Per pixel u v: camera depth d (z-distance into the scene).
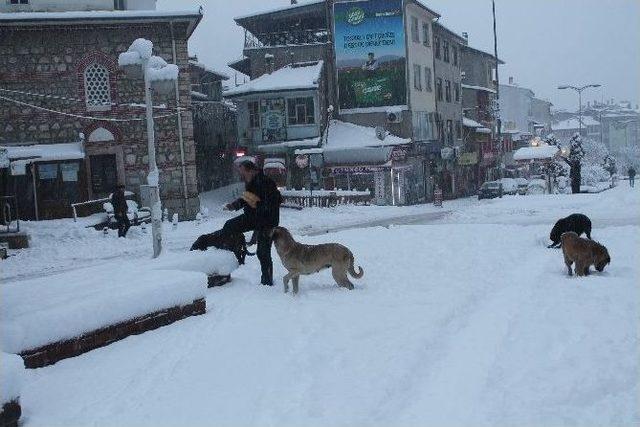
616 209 22.16
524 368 5.28
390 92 39.75
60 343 6.11
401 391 4.95
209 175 42.59
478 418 4.39
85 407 4.92
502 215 22.70
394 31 39.53
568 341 5.93
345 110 40.19
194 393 5.07
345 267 8.67
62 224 24.17
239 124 38.06
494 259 10.81
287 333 6.60
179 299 7.45
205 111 41.38
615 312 6.80
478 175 58.28
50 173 27.25
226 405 4.79
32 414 4.85
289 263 8.52
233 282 9.73
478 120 60.53
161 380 5.43
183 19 28.19
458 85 53.44
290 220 24.53
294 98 37.09
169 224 24.89
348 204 32.12
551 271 9.70
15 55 27.41
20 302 6.59
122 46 28.28
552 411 4.44
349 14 39.75
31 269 15.32
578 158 41.66
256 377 5.36
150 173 12.20
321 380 5.18
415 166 42.06
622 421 4.25
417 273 9.73
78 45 27.89
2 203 25.36
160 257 9.41
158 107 28.52
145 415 4.69
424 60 43.84
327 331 6.56
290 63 40.03
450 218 22.75
